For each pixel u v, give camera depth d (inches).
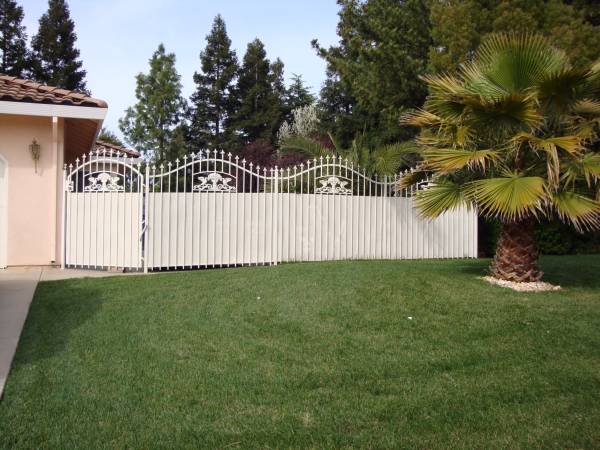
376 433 158.4
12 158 449.1
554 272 426.6
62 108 437.7
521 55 336.8
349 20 949.2
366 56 845.2
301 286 332.5
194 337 244.5
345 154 621.3
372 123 952.9
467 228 546.3
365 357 225.6
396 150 557.6
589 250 629.3
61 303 302.7
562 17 594.2
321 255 484.1
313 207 481.4
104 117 450.6
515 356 230.7
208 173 447.5
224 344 236.5
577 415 172.7
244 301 303.3
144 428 158.6
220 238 447.2
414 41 784.3
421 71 754.2
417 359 224.4
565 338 254.2
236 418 166.7
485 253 589.3
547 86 321.7
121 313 281.1
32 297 319.3
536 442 153.7
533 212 307.7
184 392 185.5
